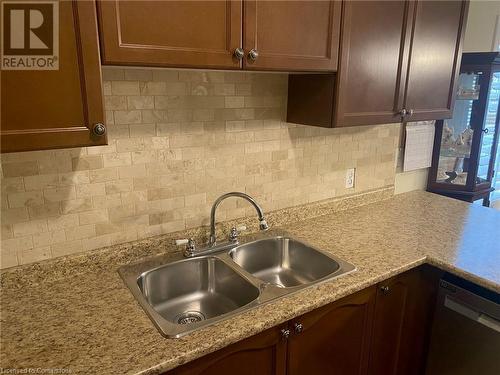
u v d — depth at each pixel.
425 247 1.65
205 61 1.13
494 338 1.44
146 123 1.40
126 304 1.18
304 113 1.66
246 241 1.67
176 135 1.48
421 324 1.73
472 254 1.58
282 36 1.28
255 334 1.12
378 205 2.26
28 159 1.22
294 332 1.23
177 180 1.52
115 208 1.41
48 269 1.31
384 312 1.55
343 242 1.69
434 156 2.61
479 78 2.43
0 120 0.88
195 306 1.50
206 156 1.57
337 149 2.03
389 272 1.43
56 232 1.31
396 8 1.60
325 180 2.03
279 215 1.87
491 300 1.45
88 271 1.38
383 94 1.68
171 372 0.99
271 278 1.73
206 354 1.01
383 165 2.31
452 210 2.18
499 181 3.05
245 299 1.38
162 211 1.51
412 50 1.73
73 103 0.96
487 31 2.73
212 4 1.10
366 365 1.57
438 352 1.67
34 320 1.10
